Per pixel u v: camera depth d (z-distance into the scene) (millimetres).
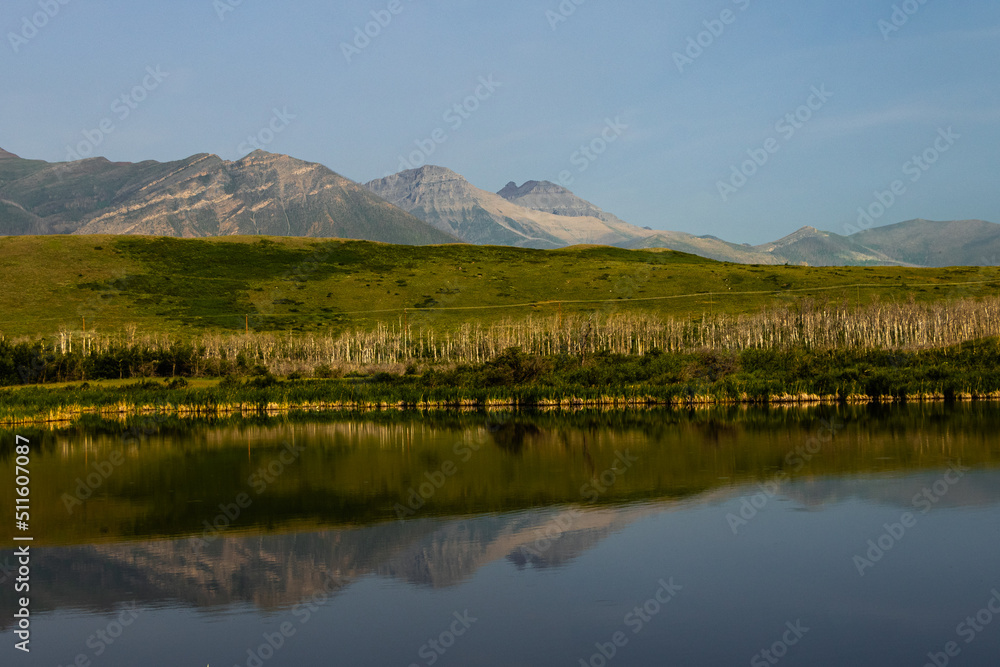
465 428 53562
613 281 163375
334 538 26047
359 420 60250
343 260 180750
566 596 20672
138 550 25047
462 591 21016
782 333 111250
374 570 22938
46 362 87125
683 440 44875
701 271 170125
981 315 111000
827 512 28125
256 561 23781
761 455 39094
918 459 36938
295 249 186625
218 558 24109
